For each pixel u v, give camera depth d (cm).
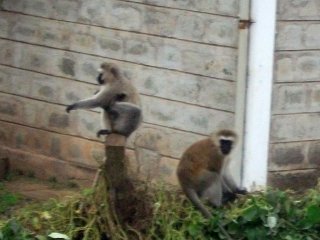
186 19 1341
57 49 1486
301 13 1300
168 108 1370
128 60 1407
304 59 1310
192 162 1174
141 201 1119
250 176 1281
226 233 1133
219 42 1309
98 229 1113
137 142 1395
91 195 1127
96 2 1434
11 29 1534
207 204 1182
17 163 1546
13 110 1546
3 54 1548
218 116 1318
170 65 1363
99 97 1247
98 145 1447
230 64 1300
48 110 1505
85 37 1451
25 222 1137
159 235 1123
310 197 1196
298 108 1314
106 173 1103
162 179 1338
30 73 1521
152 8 1375
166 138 1374
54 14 1482
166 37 1364
